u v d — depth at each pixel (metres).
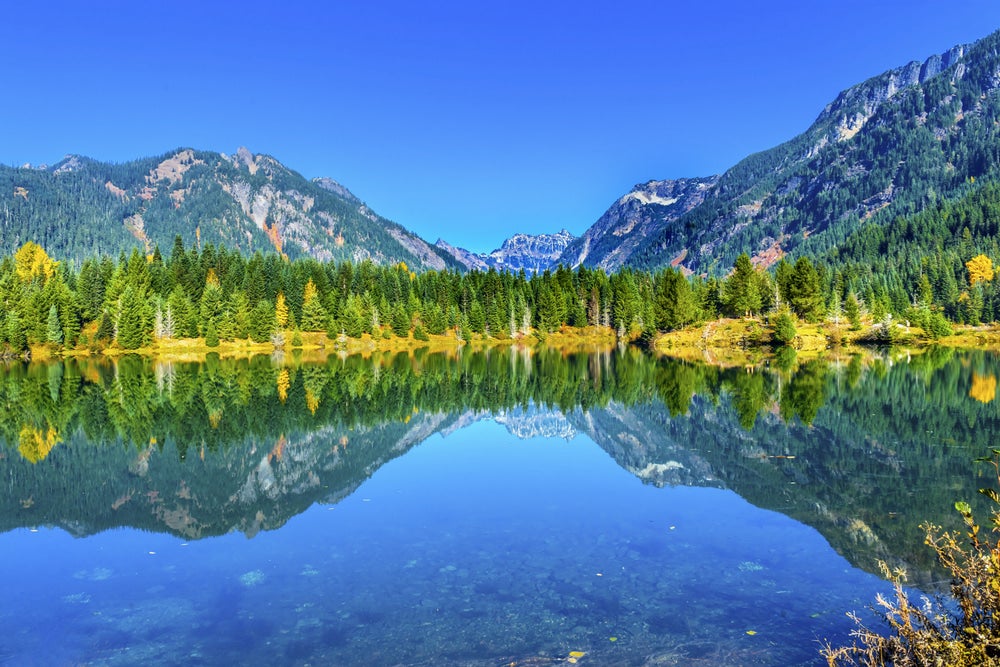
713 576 12.25
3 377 63.09
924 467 21.11
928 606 8.77
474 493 19.67
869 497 17.69
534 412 37.94
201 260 128.38
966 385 43.06
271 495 19.89
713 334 98.12
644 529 15.46
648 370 64.69
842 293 128.12
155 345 100.81
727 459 23.36
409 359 90.56
